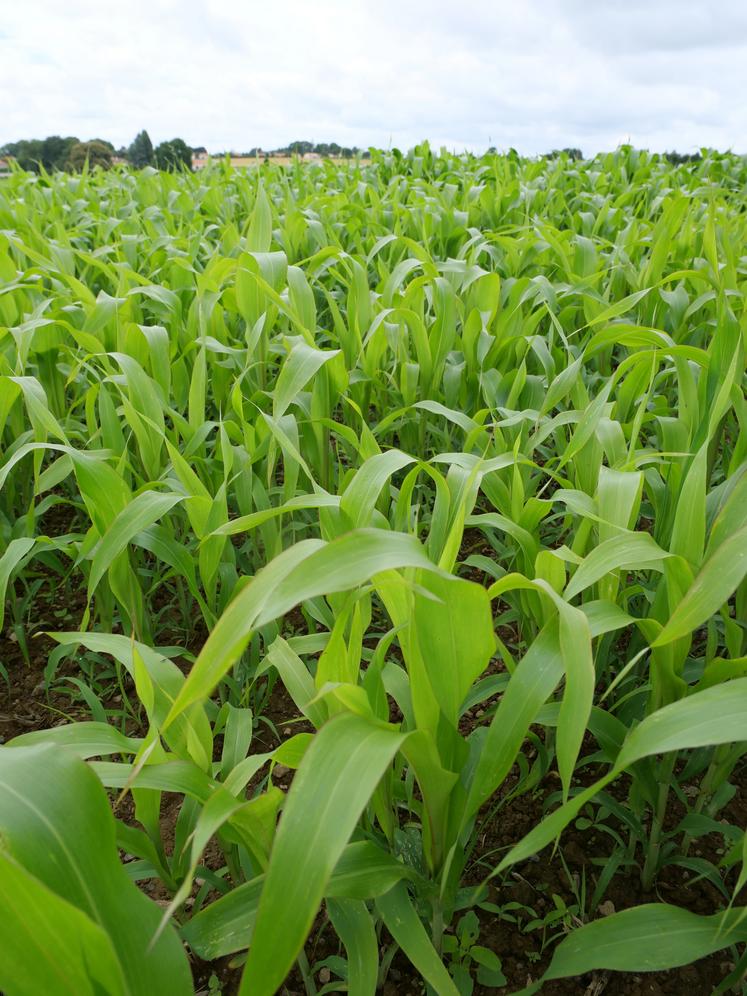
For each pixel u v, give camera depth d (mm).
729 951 1235
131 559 1900
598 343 1928
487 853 1363
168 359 2195
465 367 2600
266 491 2029
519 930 1282
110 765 946
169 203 5227
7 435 2717
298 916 624
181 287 3107
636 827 1313
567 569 1457
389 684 1138
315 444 2160
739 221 3395
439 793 970
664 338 1858
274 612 661
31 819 688
